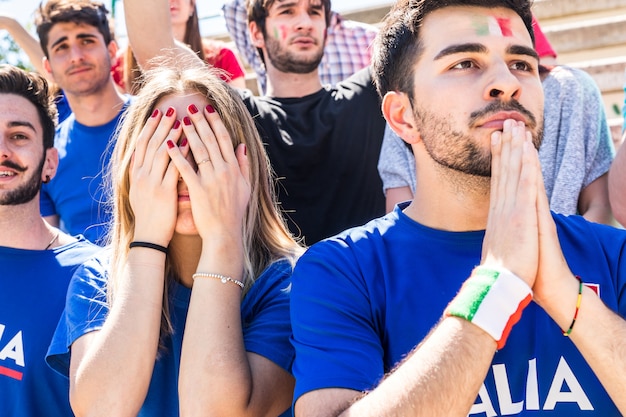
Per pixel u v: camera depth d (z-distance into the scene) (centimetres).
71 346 208
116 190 222
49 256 252
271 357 190
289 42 327
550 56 320
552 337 168
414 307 172
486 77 176
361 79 328
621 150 266
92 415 188
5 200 252
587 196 282
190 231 209
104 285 216
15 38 476
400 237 183
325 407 157
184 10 403
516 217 165
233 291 198
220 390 181
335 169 316
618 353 156
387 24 197
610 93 442
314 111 323
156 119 213
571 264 178
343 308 171
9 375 231
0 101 260
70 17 344
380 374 162
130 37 338
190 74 222
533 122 178
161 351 207
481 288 156
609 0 522
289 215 314
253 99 329
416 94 184
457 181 178
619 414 165
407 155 299
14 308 240
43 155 267
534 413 164
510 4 185
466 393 147
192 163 212
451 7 184
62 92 403
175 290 214
